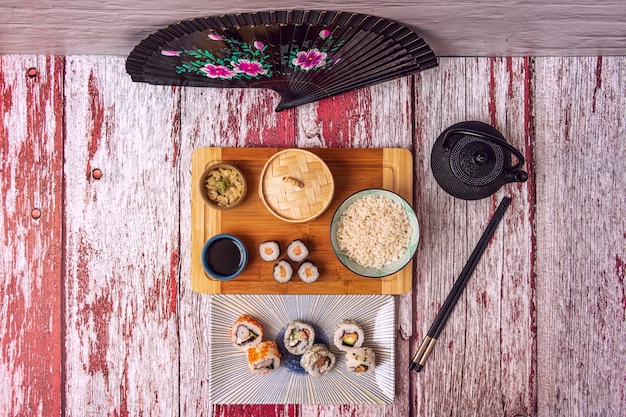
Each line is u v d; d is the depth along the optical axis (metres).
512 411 1.84
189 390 1.83
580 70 1.83
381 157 1.79
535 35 1.58
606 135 1.84
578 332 1.84
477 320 1.83
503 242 1.83
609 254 1.84
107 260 1.82
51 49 1.73
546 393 1.84
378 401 1.79
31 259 1.82
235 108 1.82
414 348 1.83
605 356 1.85
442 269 1.82
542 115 1.83
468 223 1.82
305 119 1.82
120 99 1.82
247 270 1.77
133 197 1.82
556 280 1.84
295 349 1.76
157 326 1.83
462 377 1.83
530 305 1.83
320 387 1.80
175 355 1.82
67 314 1.82
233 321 1.79
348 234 1.68
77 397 1.83
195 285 1.78
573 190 1.84
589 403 1.84
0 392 1.83
